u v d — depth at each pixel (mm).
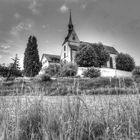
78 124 1194
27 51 38000
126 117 1331
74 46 36844
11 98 1739
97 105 1497
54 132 1103
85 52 28375
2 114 1367
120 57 35406
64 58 37875
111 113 1423
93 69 20188
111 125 1224
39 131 1201
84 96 1645
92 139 1144
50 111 1421
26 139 1164
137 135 1068
